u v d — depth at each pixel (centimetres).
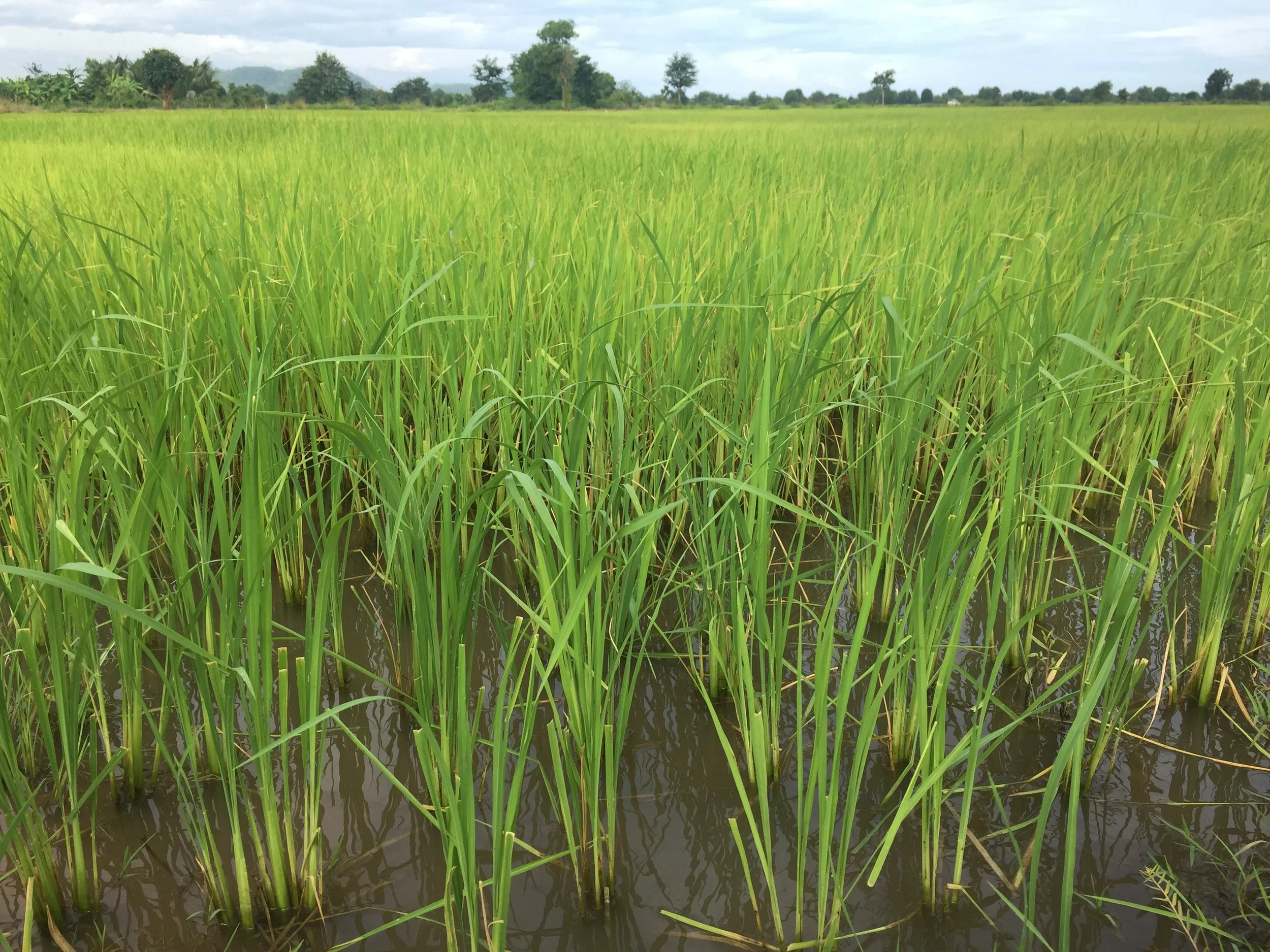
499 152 1190
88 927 190
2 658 210
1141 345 404
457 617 188
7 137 1666
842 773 238
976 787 231
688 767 241
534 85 9244
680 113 4450
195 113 3173
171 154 1146
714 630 254
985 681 274
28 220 435
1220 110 3969
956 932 190
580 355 312
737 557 254
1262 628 286
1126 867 204
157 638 280
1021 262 446
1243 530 243
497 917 167
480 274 394
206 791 227
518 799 174
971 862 206
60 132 1827
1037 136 1681
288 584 312
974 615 309
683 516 290
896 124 2383
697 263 441
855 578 307
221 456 328
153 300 371
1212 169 939
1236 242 529
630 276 382
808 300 377
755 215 489
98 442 199
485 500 214
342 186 699
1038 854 167
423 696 204
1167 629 297
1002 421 232
